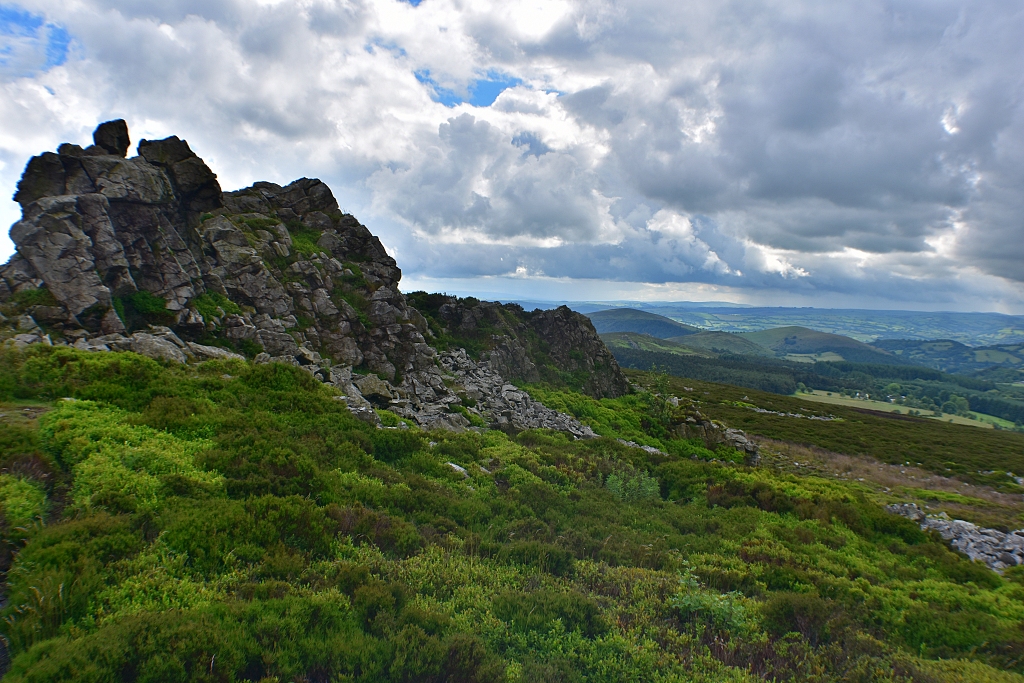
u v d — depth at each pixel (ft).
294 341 90.12
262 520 33.65
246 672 22.89
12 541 27.17
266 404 60.23
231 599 26.48
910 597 46.91
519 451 75.20
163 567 27.45
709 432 150.82
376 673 24.44
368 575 31.86
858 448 183.01
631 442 130.21
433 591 33.42
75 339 64.39
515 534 47.19
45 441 37.17
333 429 58.49
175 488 36.04
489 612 31.68
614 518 57.57
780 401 323.37
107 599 24.79
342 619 27.27
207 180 94.89
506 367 156.15
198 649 22.09
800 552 54.49
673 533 56.13
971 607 45.24
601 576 40.68
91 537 28.17
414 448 63.21
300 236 120.98
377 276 124.36
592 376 187.32
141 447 39.58
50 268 68.33
